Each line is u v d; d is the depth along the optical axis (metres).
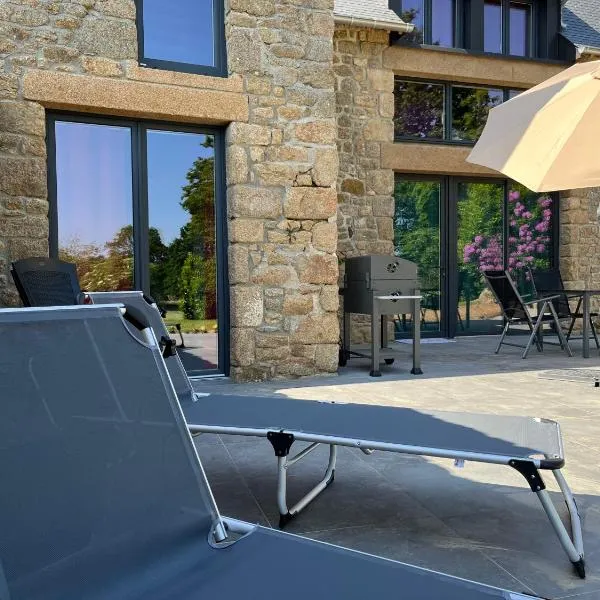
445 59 7.57
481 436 2.01
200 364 5.14
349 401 4.11
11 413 1.14
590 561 1.88
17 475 1.10
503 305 6.52
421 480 2.63
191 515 1.35
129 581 1.16
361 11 6.96
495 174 8.00
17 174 4.26
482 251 8.31
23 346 1.21
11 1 4.21
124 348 1.41
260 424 2.23
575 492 2.46
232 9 4.82
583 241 8.50
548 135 3.72
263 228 4.95
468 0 7.87
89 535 1.16
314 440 2.04
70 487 1.17
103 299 2.91
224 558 1.27
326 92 5.13
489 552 1.95
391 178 7.23
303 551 1.29
